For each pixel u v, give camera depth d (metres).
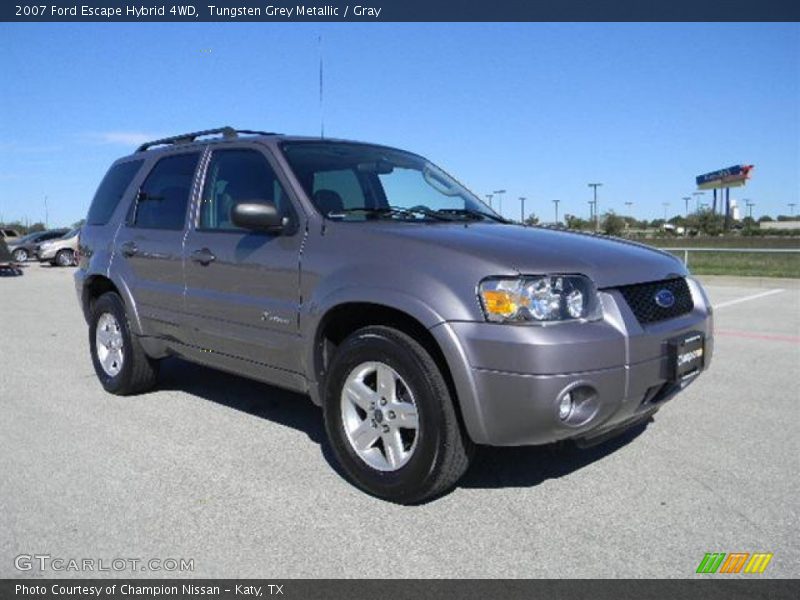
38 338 8.73
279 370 4.17
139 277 5.22
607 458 4.15
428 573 2.90
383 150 4.99
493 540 3.17
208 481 3.85
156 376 5.58
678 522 3.33
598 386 3.20
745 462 4.09
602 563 2.96
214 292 4.52
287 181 4.17
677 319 3.67
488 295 3.19
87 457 4.21
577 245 3.68
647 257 3.82
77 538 3.20
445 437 3.33
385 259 3.53
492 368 3.15
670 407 5.21
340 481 3.85
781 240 42.44
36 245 31.86
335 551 3.08
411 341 3.38
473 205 4.86
